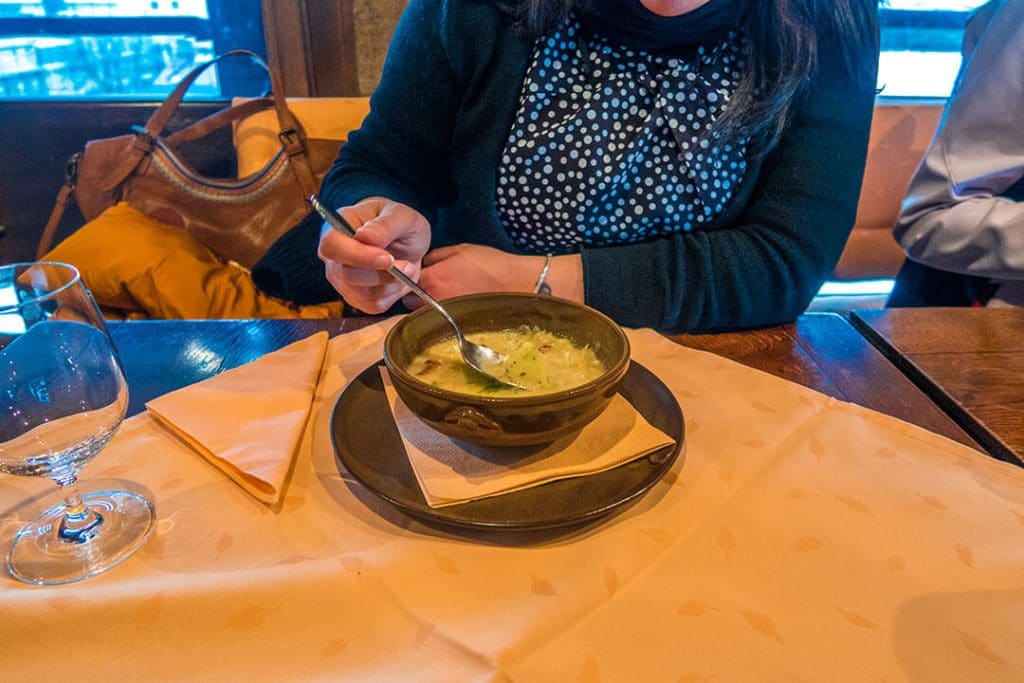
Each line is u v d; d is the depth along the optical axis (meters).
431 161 1.18
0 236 1.96
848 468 0.62
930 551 0.53
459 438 0.56
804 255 0.99
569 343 0.70
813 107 1.03
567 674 0.42
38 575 0.50
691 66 1.02
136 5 2.02
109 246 1.40
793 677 0.43
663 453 0.61
